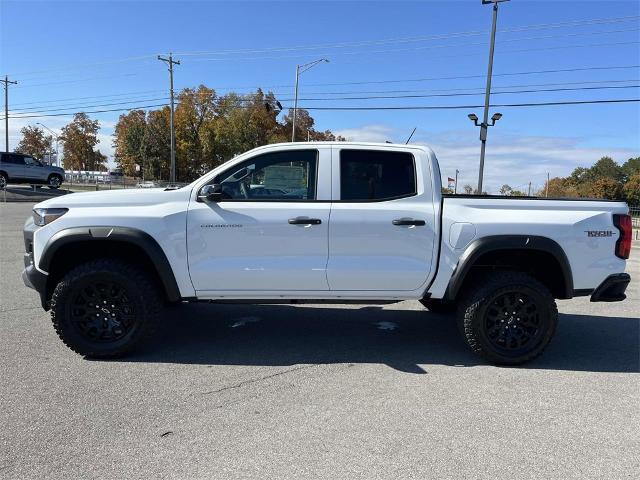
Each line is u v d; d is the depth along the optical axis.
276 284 4.76
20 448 3.12
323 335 5.65
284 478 2.86
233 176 4.82
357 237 4.72
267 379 4.33
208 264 4.68
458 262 4.76
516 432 3.48
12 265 9.22
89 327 4.65
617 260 4.92
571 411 3.84
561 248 4.77
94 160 90.88
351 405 3.84
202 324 5.97
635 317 6.86
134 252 4.93
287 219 4.67
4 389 3.98
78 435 3.29
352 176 4.83
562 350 5.35
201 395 3.96
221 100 75.62
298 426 3.48
